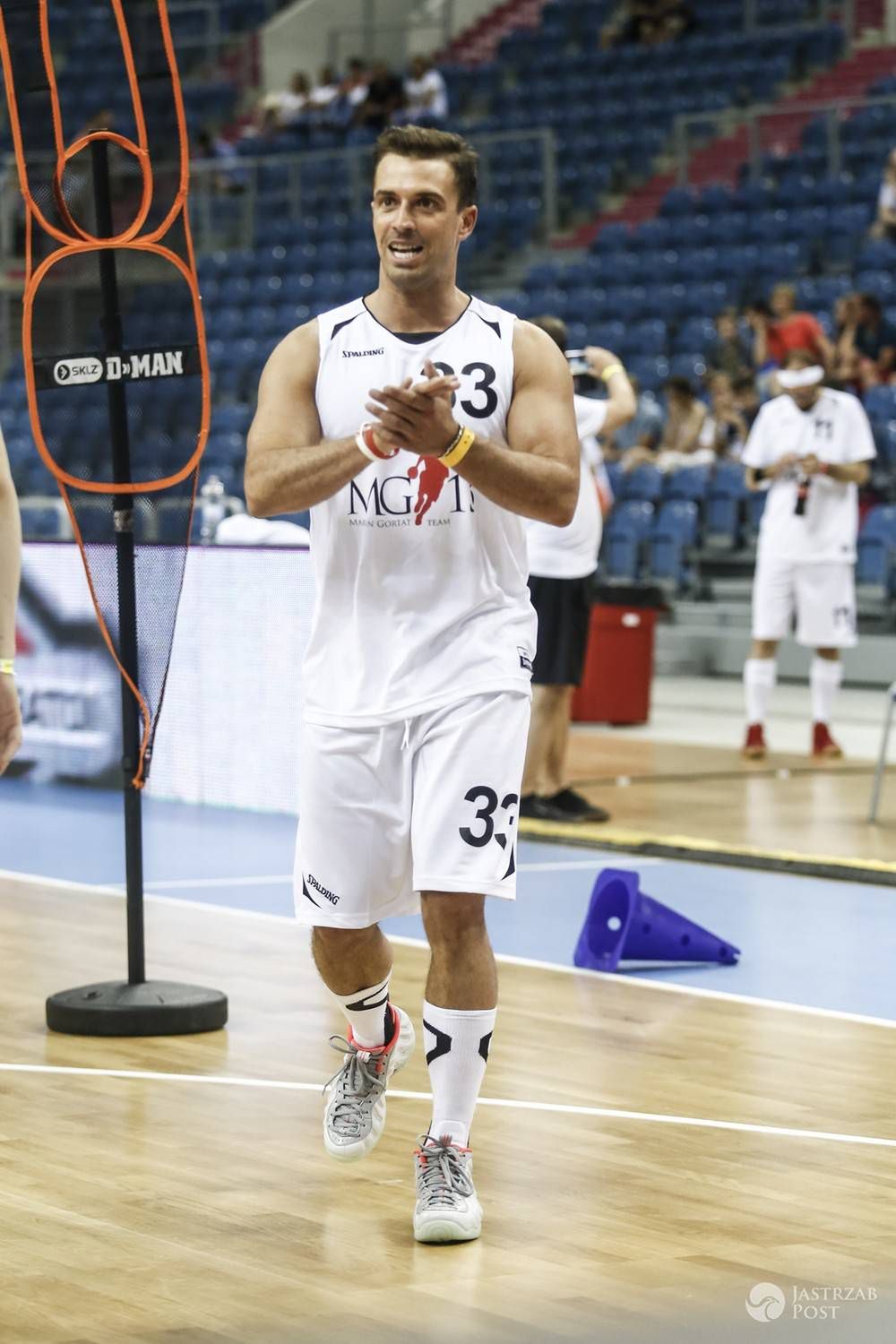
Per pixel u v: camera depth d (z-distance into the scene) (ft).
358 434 23.57
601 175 133.69
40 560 69.67
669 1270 22.99
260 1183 26.53
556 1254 23.57
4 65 34.22
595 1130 29.14
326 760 24.72
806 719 88.02
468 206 24.88
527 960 41.78
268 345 126.52
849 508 73.77
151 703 35.70
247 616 63.62
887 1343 20.49
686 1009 37.29
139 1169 27.07
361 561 24.58
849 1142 28.60
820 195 119.44
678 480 105.40
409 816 24.80
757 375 104.53
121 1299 21.85
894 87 127.54
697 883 50.80
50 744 70.38
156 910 47.11
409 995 37.73
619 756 75.31
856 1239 24.17
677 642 102.73
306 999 37.91
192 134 151.84
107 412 37.37
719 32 146.92
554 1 156.97
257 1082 31.86
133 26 34.50
